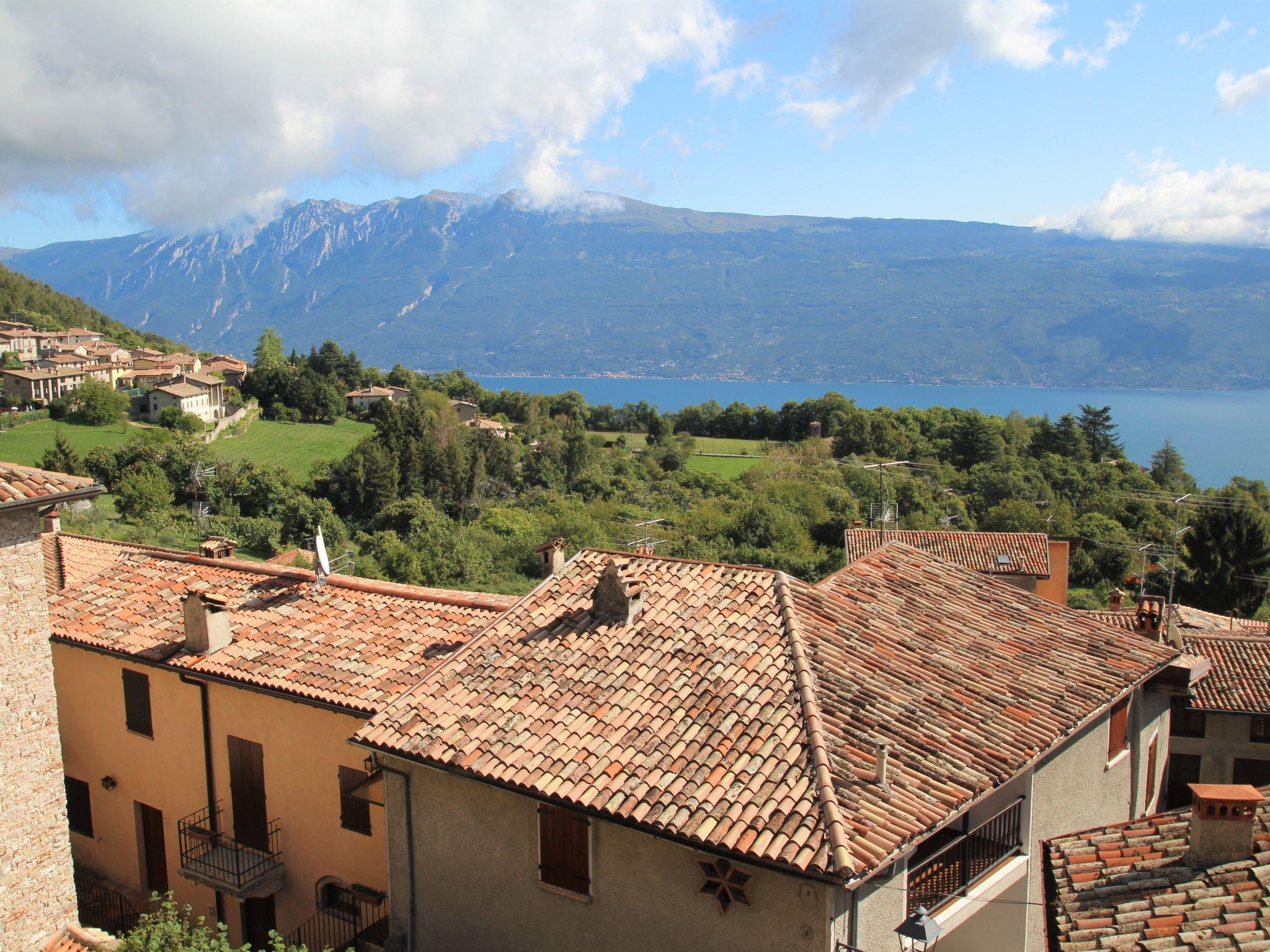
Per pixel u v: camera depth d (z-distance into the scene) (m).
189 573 21.58
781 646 13.09
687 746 11.44
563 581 16.00
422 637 17.38
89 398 114.94
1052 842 11.02
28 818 12.96
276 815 17.19
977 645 14.86
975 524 87.44
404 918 13.59
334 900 16.91
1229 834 9.55
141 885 19.47
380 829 15.86
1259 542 59.81
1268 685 26.08
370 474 96.50
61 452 88.31
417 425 107.19
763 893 10.16
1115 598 32.06
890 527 76.00
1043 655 15.02
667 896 10.98
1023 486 92.75
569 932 11.91
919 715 12.15
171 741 18.45
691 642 13.54
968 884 12.77
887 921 10.85
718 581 15.06
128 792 19.36
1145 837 10.53
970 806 10.73
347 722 15.98
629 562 16.25
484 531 77.94
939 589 17.02
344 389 160.62
